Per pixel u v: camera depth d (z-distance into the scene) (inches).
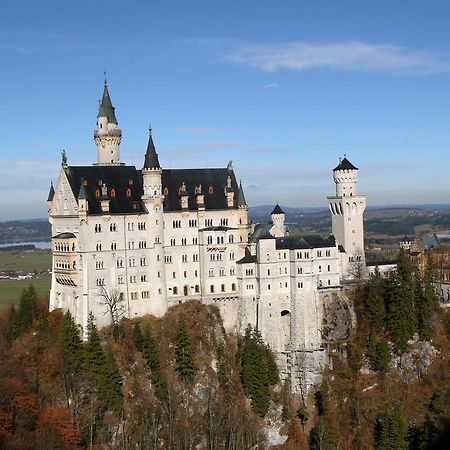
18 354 7244.1
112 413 6914.4
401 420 7224.4
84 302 7500.0
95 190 7721.5
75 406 6801.2
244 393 7657.5
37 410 6451.8
